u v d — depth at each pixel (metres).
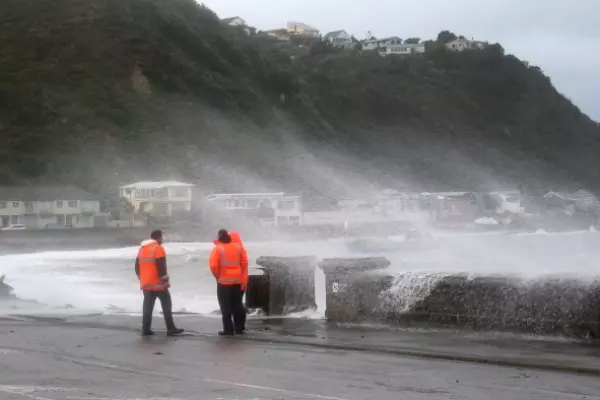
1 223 96.12
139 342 11.64
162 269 12.46
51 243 85.81
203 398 7.47
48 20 149.62
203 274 40.84
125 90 138.75
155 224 97.06
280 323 13.66
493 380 8.27
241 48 171.25
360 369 9.05
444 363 9.42
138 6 158.50
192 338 12.09
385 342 11.04
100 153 117.00
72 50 144.00
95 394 7.69
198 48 157.75
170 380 8.43
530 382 8.13
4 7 150.50
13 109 122.75
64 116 124.69
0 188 99.38
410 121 188.38
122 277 38.75
